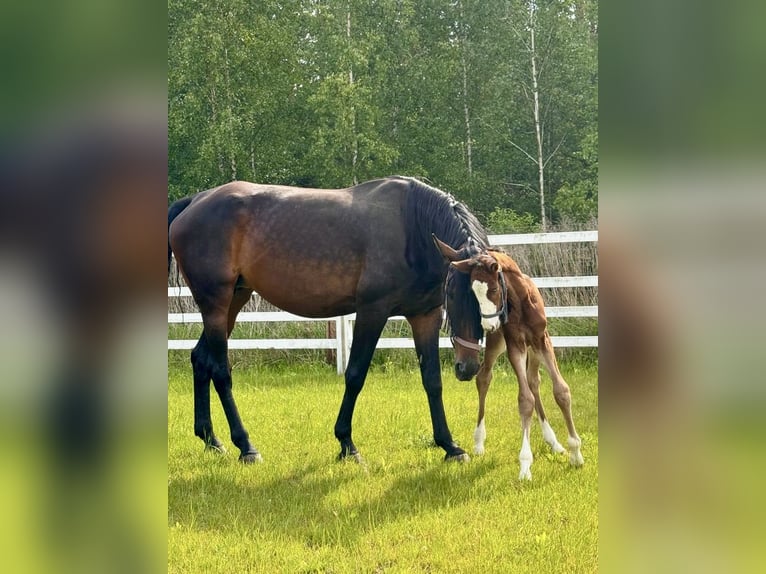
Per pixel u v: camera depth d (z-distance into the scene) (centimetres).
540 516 388
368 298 511
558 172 2020
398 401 712
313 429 612
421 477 459
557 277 842
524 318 462
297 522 394
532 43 1920
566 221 1001
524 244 921
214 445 558
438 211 493
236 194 550
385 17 1952
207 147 1677
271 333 1007
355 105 1772
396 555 347
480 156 2030
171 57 1756
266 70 1808
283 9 1911
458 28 2014
